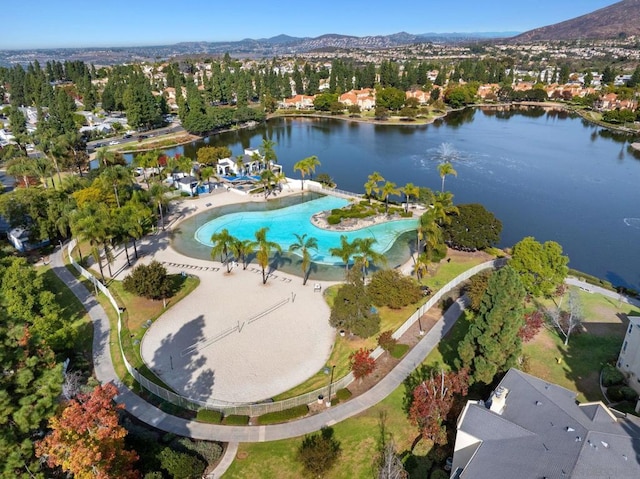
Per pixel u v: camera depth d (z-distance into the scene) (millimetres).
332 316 66562
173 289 82812
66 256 98875
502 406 43719
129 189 126500
